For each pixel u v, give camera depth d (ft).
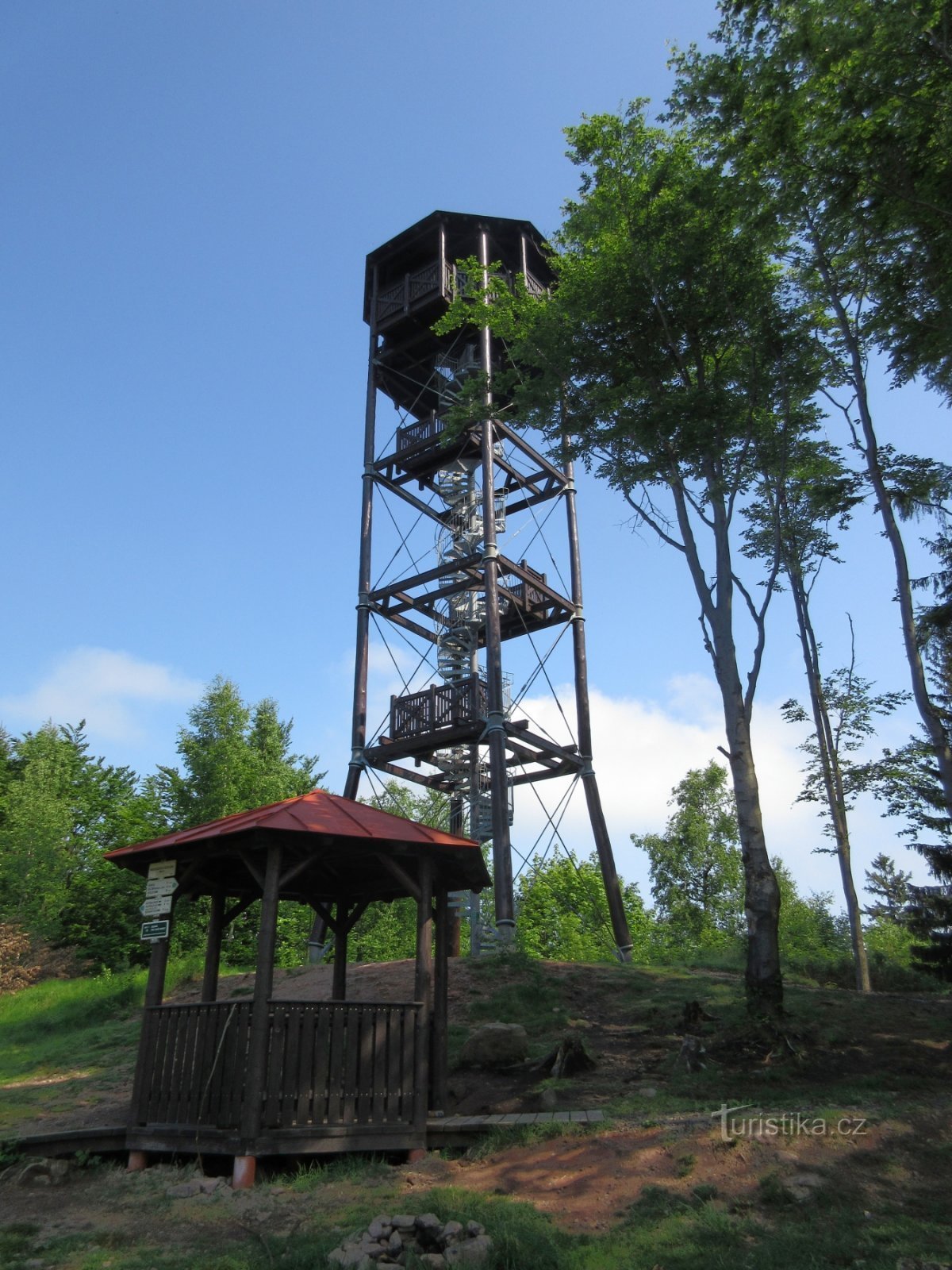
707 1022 48.98
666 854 168.66
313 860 35.27
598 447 55.26
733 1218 23.48
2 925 110.32
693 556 53.47
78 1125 39.27
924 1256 20.44
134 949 106.73
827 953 118.11
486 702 77.05
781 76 44.78
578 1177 27.66
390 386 94.53
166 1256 24.17
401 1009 35.14
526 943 134.10
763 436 54.65
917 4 40.01
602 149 54.24
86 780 163.84
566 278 56.18
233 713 136.36
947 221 46.65
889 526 50.44
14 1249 24.97
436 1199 26.43
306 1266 22.54
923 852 77.36
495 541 79.92
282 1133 31.50
